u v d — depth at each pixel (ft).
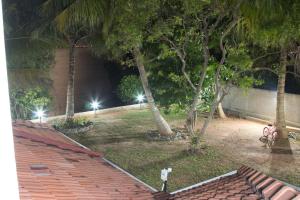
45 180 15.53
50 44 47.75
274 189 14.79
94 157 25.41
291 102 54.29
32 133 25.73
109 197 15.72
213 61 45.83
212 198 15.88
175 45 40.32
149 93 48.44
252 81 45.93
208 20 39.04
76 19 38.70
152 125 56.39
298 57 44.80
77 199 14.07
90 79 75.25
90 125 54.85
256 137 49.47
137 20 35.04
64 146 24.67
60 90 68.03
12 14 47.19
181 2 36.60
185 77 43.39
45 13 44.32
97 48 50.98
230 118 61.00
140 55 45.73
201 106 53.06
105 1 37.50
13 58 45.01
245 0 32.09
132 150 44.65
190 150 42.98
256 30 33.50
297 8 31.91
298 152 42.93
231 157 41.81
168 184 35.04
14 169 6.18
